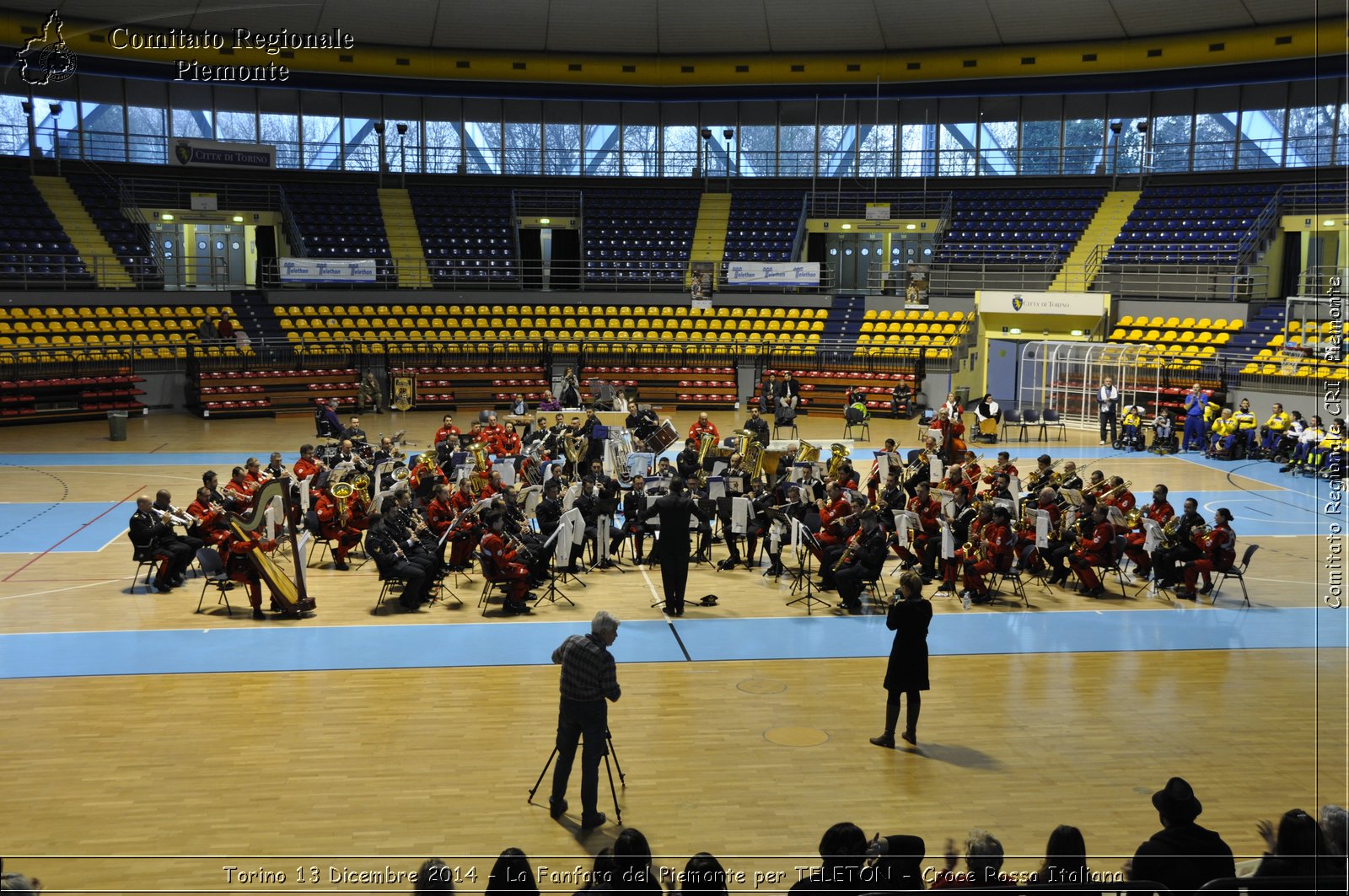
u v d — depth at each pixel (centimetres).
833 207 4812
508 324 4319
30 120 4281
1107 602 1841
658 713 1323
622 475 2325
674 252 4662
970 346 4141
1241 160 4600
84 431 3488
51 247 4016
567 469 2620
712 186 4934
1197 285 4059
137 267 4156
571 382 3522
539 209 4788
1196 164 4678
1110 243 4384
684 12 4678
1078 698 1385
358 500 2009
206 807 1065
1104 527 1861
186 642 1570
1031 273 4331
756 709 1340
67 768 1149
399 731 1259
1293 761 1192
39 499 2500
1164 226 4347
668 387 4166
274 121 4866
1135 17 4400
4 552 2056
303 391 3938
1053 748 1227
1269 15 4234
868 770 1168
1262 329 3747
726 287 4494
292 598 1700
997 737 1260
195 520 1902
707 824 1044
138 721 1280
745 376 4212
